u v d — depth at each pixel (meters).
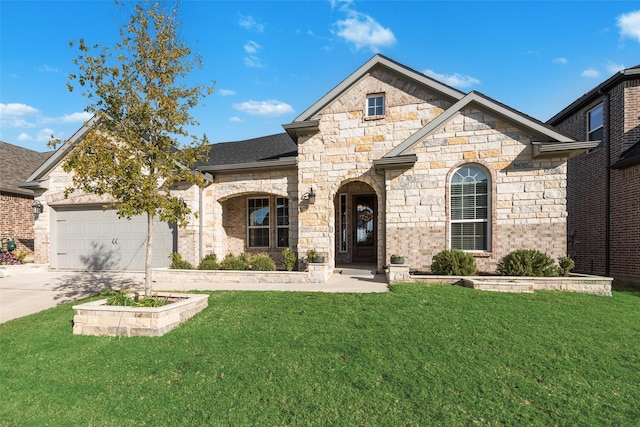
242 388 3.92
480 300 6.75
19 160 17.67
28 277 11.30
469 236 9.59
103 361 4.70
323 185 11.10
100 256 12.53
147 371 4.39
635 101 10.48
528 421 3.32
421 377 4.05
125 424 3.39
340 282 9.26
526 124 9.00
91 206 12.70
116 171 5.78
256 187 11.96
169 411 3.57
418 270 9.79
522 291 7.50
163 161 6.57
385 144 10.76
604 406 3.55
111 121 6.43
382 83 10.88
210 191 12.27
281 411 3.50
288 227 13.02
